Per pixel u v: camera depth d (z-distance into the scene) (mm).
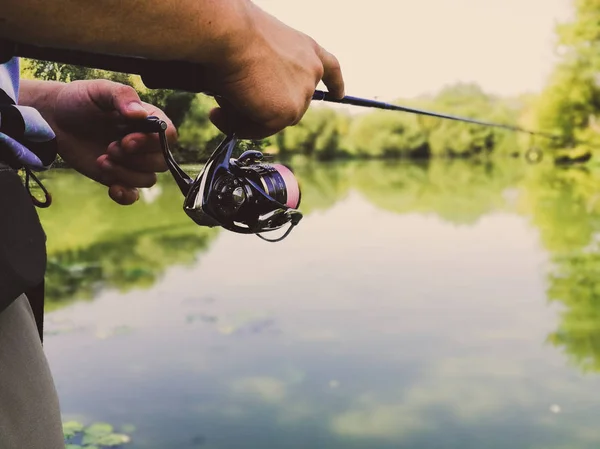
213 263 5047
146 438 2564
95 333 3557
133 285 4293
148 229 4938
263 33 579
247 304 4168
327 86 721
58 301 3982
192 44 521
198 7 509
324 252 5844
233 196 731
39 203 757
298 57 613
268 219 770
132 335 3533
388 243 6391
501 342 3723
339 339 3680
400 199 10031
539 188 11547
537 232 7074
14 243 564
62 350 3326
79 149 877
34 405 610
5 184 569
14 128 650
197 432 2641
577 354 3545
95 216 4266
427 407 2930
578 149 16969
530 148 16594
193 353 3365
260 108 589
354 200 9844
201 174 714
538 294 4672
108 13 474
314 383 3123
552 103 17109
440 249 6168
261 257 5449
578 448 2602
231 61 553
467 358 3484
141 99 880
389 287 4730
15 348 603
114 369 3160
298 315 4027
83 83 852
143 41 498
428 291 4688
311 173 10609
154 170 858
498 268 5410
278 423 2707
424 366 3363
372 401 2986
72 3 459
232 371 3195
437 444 2629
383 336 3766
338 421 2781
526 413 2902
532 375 3273
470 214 8438
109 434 2588
